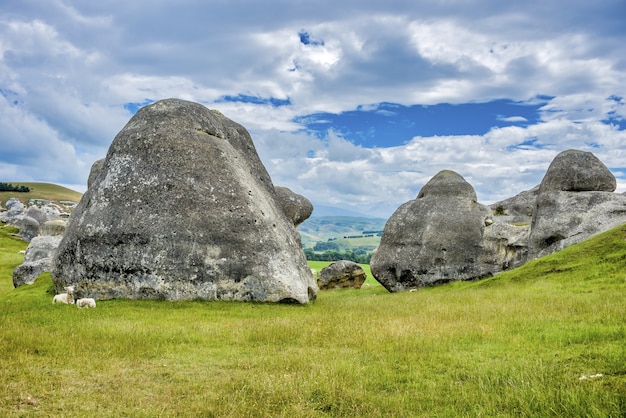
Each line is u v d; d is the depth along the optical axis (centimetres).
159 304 2292
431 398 921
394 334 1460
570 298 2000
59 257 2494
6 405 906
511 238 3766
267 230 2572
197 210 2486
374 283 5634
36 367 1144
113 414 871
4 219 9012
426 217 4022
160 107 2781
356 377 1055
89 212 2505
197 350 1358
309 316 1975
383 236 4188
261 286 2417
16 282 3334
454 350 1257
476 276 3778
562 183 3594
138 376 1109
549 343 1253
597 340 1236
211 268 2403
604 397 816
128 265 2386
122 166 2589
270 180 3266
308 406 898
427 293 3134
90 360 1220
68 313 1983
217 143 2791
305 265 2966
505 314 1716
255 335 1526
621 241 2798
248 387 992
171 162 2578
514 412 820
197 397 951
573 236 3356
